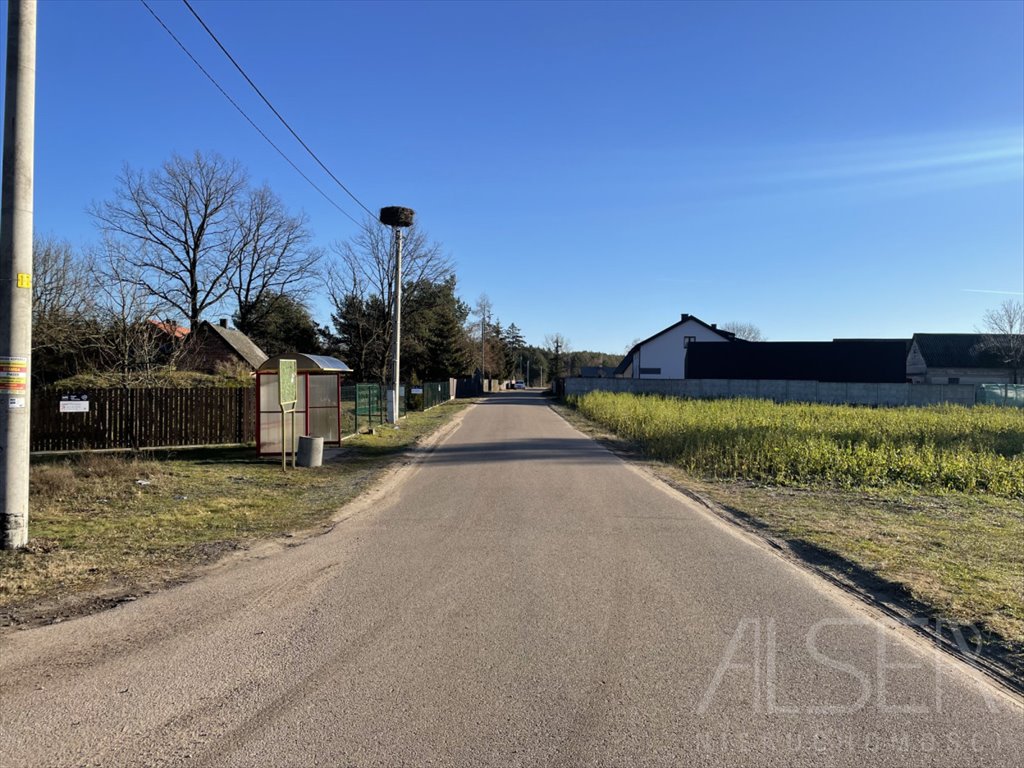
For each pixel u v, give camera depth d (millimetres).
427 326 59125
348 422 25531
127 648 4523
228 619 5098
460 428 26203
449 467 14492
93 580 6090
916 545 7562
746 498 10930
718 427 19234
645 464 15391
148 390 17172
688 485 12320
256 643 4617
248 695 3832
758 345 58656
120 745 3299
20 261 6945
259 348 56312
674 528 8469
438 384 50625
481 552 7172
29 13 6941
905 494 11359
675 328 69375
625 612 5277
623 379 51906
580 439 21500
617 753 3244
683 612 5293
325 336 59969
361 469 14203
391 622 5031
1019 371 61375
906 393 46281
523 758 3191
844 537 7965
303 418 17594
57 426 16672
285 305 57312
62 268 35531
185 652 4457
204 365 43500
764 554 7219
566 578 6199
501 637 4730
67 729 3451
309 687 3938
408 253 48688
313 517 9102
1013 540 7844
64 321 33594
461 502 10234
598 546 7469
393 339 26656
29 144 6980
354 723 3516
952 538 7938
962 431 20109
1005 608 5371
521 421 30312
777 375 57281
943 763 3199
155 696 3818
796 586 6027
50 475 10898
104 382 25766
